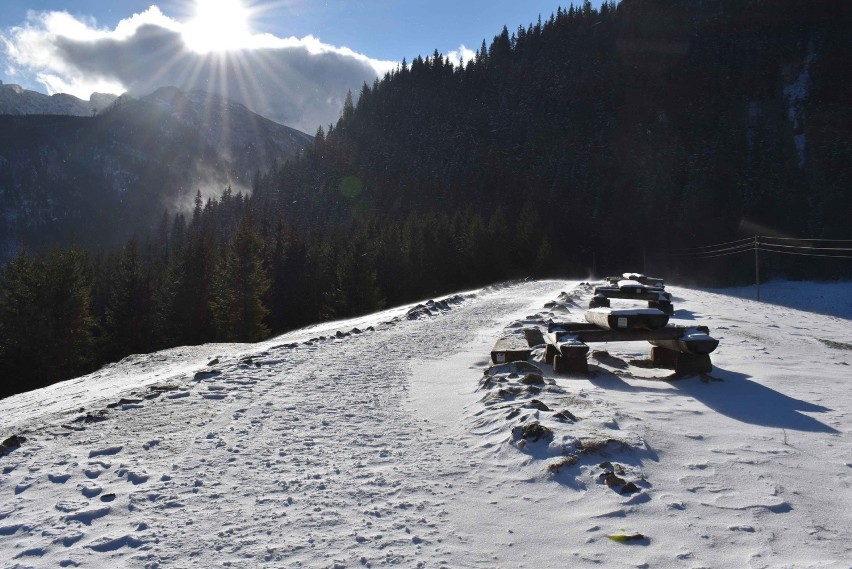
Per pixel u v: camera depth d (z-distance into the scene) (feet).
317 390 23.29
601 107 548.31
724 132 465.06
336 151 535.19
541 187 402.31
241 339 137.08
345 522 11.37
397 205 400.67
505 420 16.81
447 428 17.69
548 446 14.32
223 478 13.88
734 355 29.14
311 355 32.07
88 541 10.85
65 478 14.12
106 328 152.97
